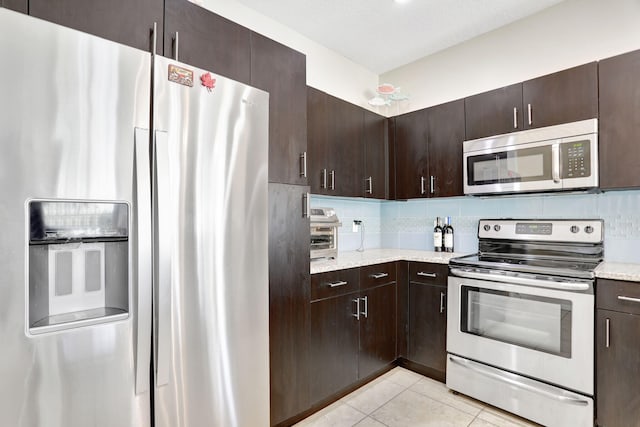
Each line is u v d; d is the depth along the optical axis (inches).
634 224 80.7
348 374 86.6
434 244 116.8
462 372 86.6
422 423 76.2
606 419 66.2
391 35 107.1
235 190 57.0
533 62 96.2
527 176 84.7
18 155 36.6
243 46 64.7
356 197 104.7
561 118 80.7
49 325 39.1
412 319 100.0
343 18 98.0
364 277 92.0
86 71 41.1
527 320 76.1
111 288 46.4
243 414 57.9
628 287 64.2
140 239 44.3
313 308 78.4
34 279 40.6
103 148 42.1
